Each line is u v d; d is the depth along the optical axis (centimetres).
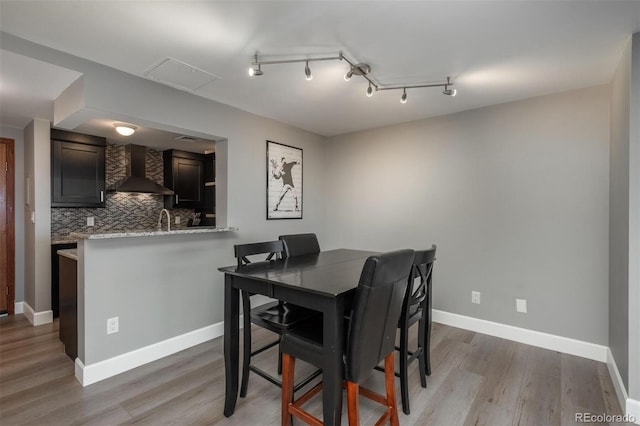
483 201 311
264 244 243
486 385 221
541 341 281
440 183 338
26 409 192
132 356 244
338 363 144
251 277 180
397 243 370
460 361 256
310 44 197
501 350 275
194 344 287
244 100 296
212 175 521
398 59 217
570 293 269
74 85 229
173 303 273
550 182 277
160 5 158
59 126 270
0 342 289
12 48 186
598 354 256
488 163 308
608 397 206
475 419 185
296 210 392
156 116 253
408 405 191
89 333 223
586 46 198
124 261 243
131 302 246
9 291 362
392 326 164
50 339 296
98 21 172
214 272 305
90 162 395
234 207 320
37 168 334
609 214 249
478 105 307
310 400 205
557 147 274
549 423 181
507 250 298
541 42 194
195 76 242
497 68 229
